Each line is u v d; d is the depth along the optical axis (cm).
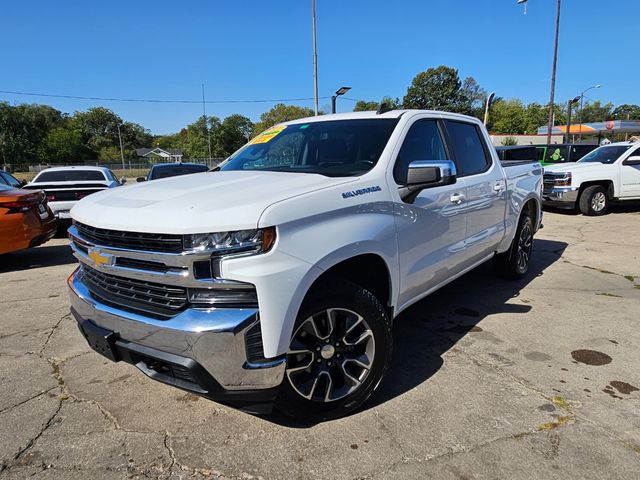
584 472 229
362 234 272
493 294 514
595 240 812
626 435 258
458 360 354
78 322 278
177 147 10825
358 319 276
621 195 1119
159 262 231
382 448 251
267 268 226
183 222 223
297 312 238
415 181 297
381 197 296
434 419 277
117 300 257
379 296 318
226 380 229
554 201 1126
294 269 234
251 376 229
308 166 341
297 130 392
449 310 466
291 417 273
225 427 275
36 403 305
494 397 300
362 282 305
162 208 239
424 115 379
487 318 442
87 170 1090
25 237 668
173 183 302
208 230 221
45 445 260
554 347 375
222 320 222
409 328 421
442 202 358
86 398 310
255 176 313
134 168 7625
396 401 298
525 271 577
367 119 369
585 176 1088
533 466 234
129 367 355
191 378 233
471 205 406
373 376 284
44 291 567
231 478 232
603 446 248
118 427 276
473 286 545
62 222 964
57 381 334
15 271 682
